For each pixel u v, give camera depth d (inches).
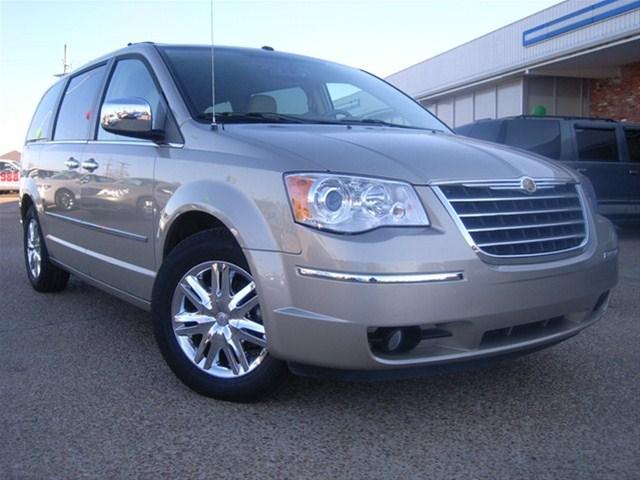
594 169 389.7
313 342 115.6
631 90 657.0
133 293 165.3
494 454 115.6
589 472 109.3
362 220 114.6
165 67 164.1
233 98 159.8
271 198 120.8
